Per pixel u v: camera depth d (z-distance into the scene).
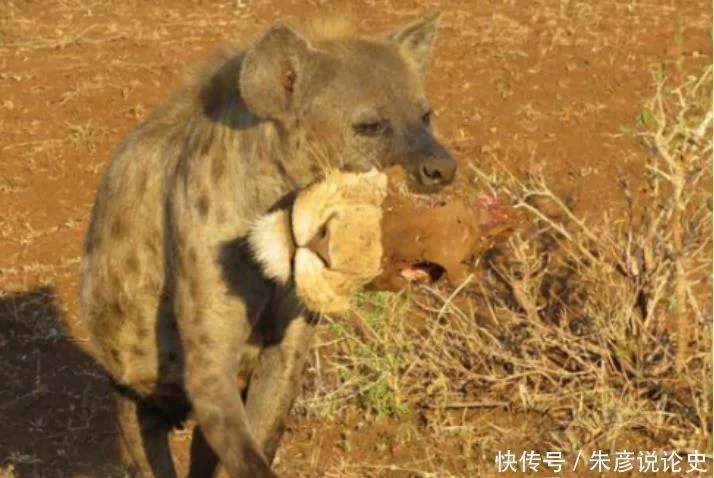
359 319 9.85
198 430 7.91
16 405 10.01
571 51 15.67
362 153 6.87
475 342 9.72
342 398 9.74
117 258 7.55
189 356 7.12
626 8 17.14
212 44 16.34
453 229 6.53
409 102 6.93
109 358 7.83
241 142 7.02
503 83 14.78
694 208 10.89
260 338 7.41
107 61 15.77
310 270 6.41
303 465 9.20
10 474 8.88
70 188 12.93
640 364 9.48
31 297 11.28
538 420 9.54
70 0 18.20
